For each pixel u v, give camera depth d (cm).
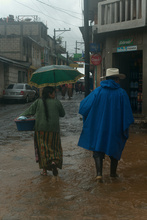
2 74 2492
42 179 434
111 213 301
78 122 1126
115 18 1083
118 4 1120
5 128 997
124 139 429
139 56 1163
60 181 421
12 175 457
